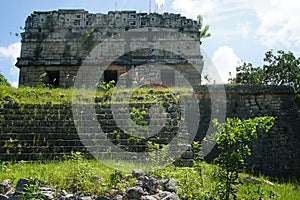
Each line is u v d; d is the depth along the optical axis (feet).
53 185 23.99
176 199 22.25
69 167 28.04
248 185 28.89
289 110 49.52
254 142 45.75
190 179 24.80
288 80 106.63
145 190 23.45
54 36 71.41
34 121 38.14
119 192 23.08
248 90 49.80
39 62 69.46
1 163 30.63
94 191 23.41
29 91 45.52
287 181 38.88
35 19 72.49
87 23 72.18
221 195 22.49
